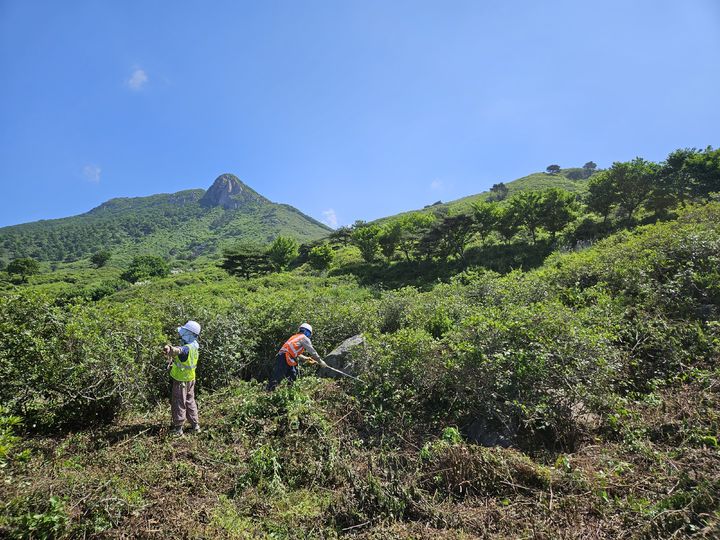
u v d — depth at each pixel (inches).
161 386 241.3
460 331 223.8
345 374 227.1
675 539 104.6
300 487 153.9
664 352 205.9
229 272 1974.7
